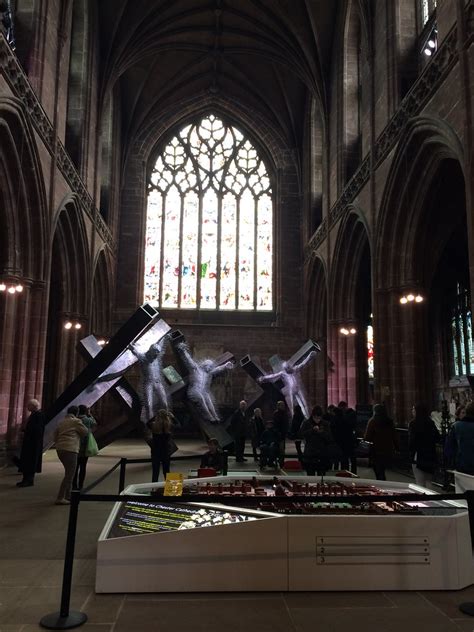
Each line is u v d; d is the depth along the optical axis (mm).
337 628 4711
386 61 18234
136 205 31797
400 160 16500
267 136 33188
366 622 4840
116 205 30734
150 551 5555
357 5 21047
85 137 22828
